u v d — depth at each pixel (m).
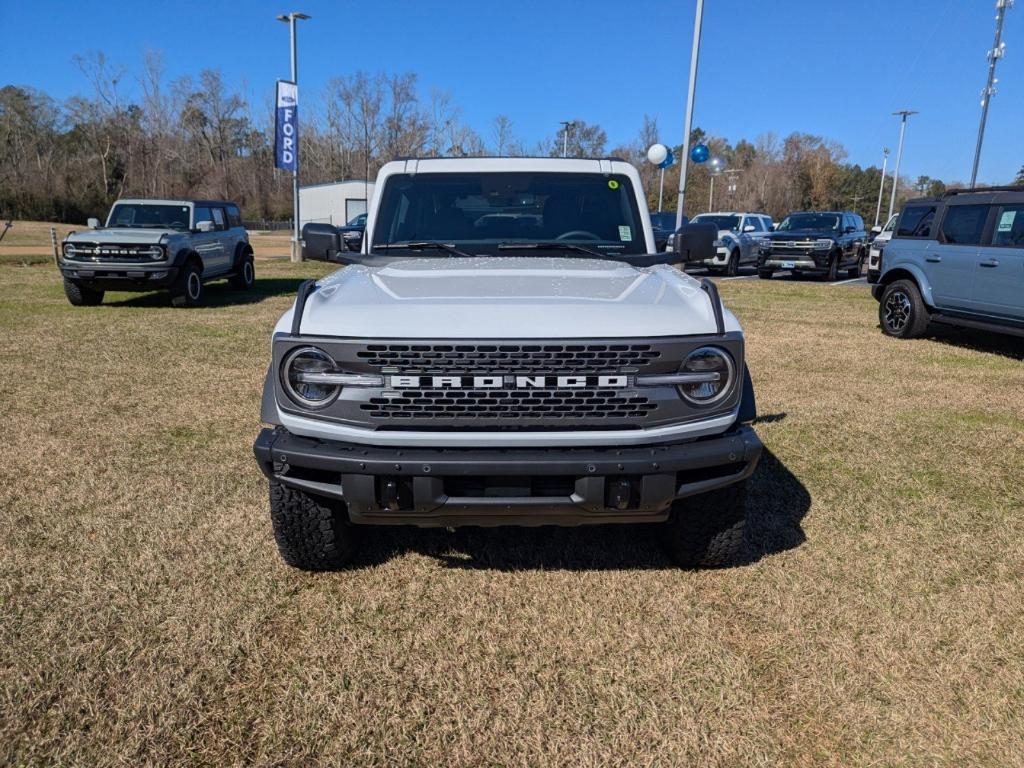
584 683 2.56
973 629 2.88
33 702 2.40
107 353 8.01
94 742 2.25
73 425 5.37
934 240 9.20
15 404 5.91
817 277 20.20
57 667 2.58
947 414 5.93
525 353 2.56
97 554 3.39
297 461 2.65
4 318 10.45
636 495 2.66
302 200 56.44
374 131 61.16
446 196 4.02
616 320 2.62
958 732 2.33
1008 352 8.71
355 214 56.12
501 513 2.65
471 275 3.19
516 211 3.99
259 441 2.72
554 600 3.09
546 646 2.77
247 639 2.77
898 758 2.23
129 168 66.88
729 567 3.35
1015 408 6.13
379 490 2.63
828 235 18.27
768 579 3.26
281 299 13.32
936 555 3.50
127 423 5.44
